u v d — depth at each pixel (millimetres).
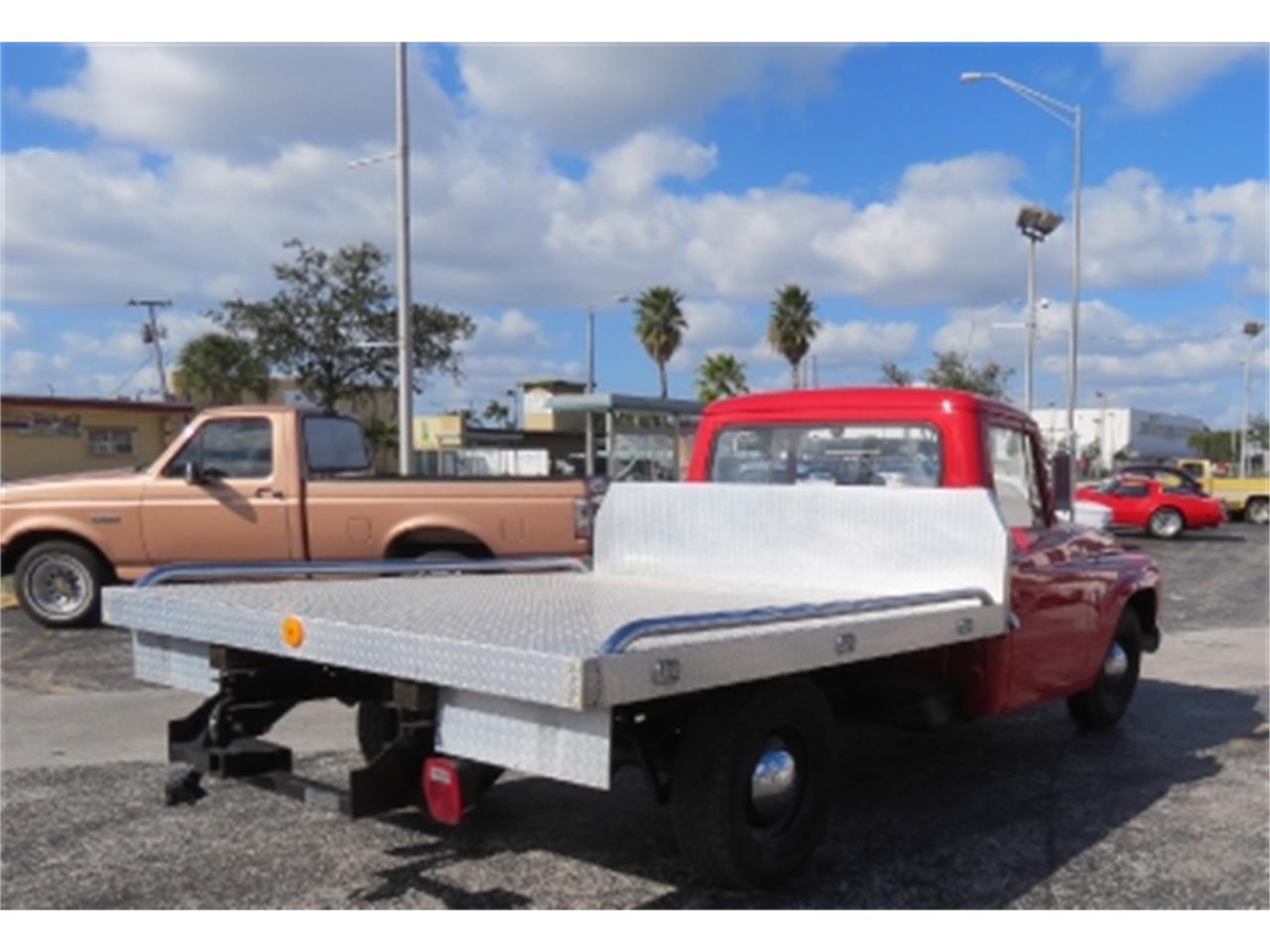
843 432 5969
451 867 4508
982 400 5773
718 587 5453
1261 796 5672
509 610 4398
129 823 5000
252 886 4293
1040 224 29062
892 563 5137
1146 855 4770
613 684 3182
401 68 18672
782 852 4098
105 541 10023
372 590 5098
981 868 4582
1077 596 6117
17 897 4172
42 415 27812
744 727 3895
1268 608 13852
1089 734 7008
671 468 26406
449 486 9492
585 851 4691
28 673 8352
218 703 4238
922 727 4949
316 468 9984
